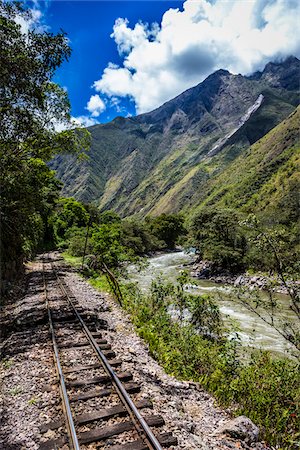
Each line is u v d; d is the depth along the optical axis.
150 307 14.62
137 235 79.38
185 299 13.93
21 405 6.40
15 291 20.16
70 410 5.81
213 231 47.00
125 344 9.98
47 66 11.93
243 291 8.40
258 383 7.96
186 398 7.05
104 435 5.21
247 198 132.00
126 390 6.59
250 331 16.69
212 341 11.66
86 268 31.36
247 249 40.81
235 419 6.08
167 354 9.46
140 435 5.25
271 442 6.00
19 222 22.33
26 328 12.02
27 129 13.38
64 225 67.38
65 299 17.06
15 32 10.91
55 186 67.69
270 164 151.12
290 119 195.38
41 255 49.28
